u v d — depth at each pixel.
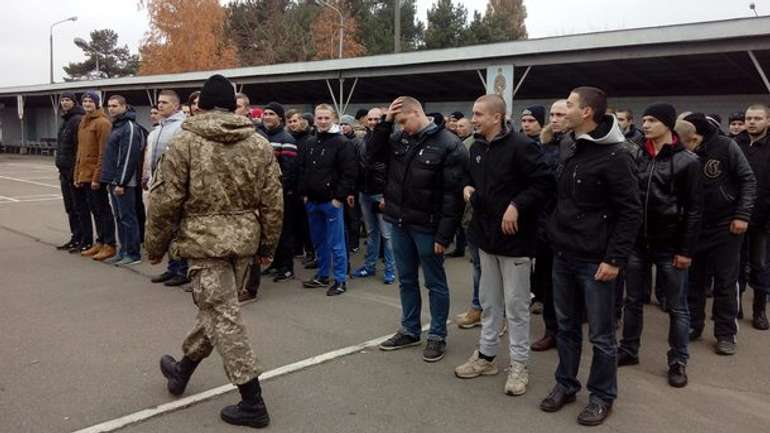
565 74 14.01
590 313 3.16
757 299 4.93
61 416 3.10
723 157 4.28
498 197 3.48
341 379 3.67
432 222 3.88
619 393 3.58
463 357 4.10
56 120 32.59
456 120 6.78
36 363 3.79
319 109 5.49
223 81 3.02
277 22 44.28
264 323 4.71
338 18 39.78
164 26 38.44
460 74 15.16
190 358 3.25
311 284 5.82
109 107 6.29
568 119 3.09
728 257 4.29
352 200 5.57
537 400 3.45
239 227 2.97
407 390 3.54
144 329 4.47
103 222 6.78
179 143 2.91
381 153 4.11
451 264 7.16
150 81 23.20
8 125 38.03
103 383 3.51
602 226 3.05
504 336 4.54
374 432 3.02
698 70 12.48
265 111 6.01
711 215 4.30
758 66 9.17
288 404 3.32
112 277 6.05
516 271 3.51
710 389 3.67
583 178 3.07
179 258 3.03
